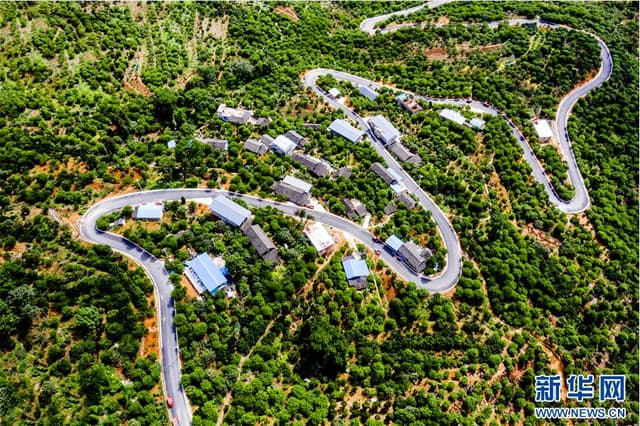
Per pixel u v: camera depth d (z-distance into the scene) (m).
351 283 120.50
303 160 146.12
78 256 111.94
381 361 110.69
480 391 109.81
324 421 99.81
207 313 108.31
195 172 135.12
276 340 109.62
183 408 97.81
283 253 120.38
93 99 154.62
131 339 101.44
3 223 112.50
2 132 131.62
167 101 153.50
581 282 137.62
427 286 127.31
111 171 133.50
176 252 116.25
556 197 159.25
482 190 149.88
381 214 136.62
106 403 93.62
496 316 125.94
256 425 96.44
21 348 96.75
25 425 89.94
